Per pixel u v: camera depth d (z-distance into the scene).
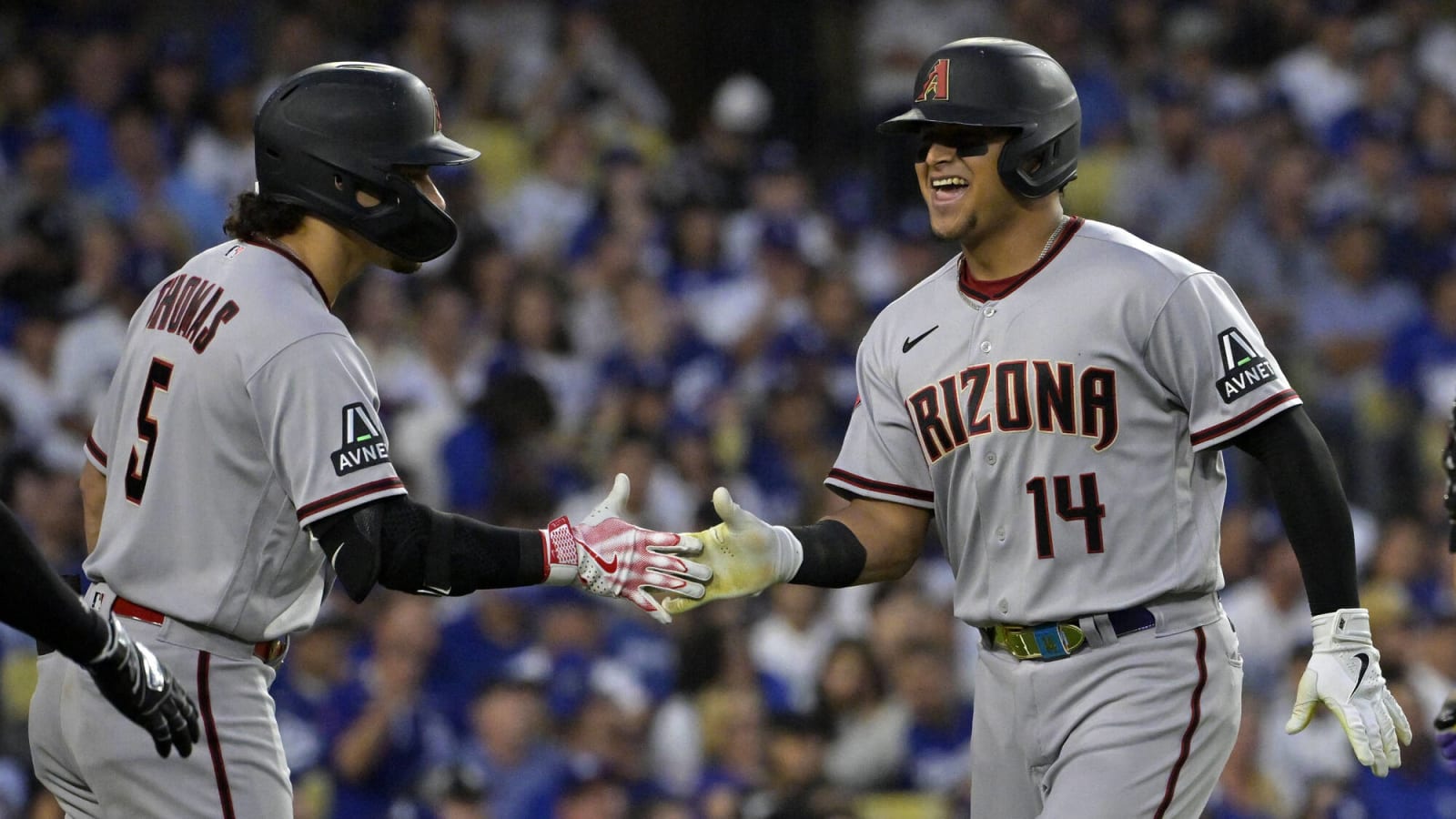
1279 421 14.07
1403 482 39.81
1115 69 51.59
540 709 27.67
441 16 46.25
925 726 29.41
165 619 13.71
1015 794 15.10
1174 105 48.66
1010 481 14.55
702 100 52.69
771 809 27.23
